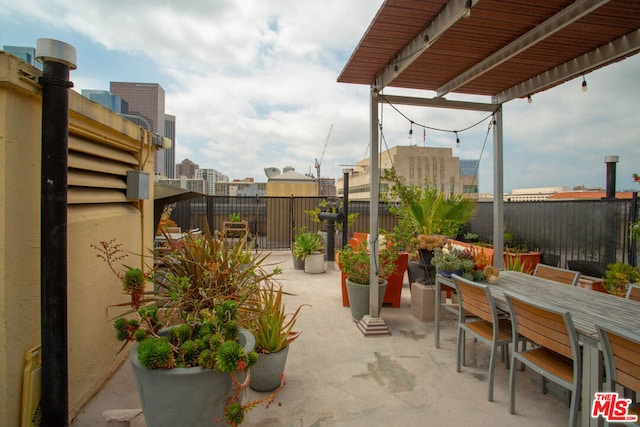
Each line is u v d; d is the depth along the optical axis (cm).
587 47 317
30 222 183
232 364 160
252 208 1184
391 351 349
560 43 308
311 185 1510
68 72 179
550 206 625
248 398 261
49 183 171
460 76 382
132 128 315
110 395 255
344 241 786
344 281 494
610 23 273
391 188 624
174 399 166
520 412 247
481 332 290
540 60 345
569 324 208
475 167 507
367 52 329
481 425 231
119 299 295
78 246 231
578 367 208
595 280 478
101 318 264
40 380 186
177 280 248
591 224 548
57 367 176
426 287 439
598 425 196
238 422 162
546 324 230
